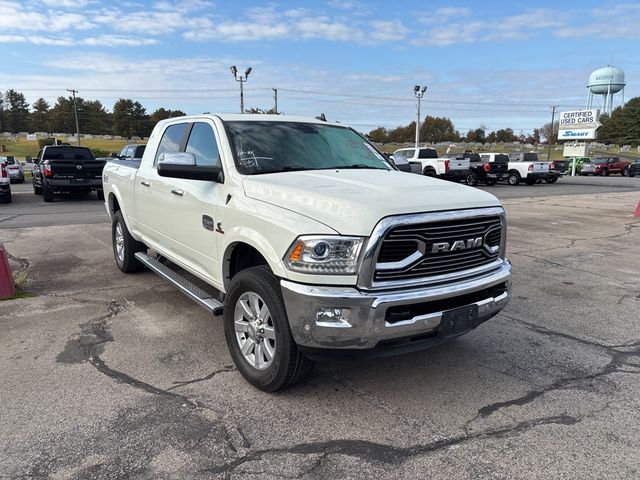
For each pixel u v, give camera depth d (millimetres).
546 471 2811
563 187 28219
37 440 3027
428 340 3377
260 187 3732
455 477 2756
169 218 4965
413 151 29703
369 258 3066
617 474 2787
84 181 16703
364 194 3375
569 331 4988
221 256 4023
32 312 5262
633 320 5336
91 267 7180
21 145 91188
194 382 3789
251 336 3707
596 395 3689
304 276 3156
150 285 6254
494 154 32688
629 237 10539
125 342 4504
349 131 5328
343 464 2859
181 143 5039
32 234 9875
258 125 4641
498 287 3812
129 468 2793
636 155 86812
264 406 3463
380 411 3424
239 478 2729
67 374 3879
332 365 4129
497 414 3408
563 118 50844
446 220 3305
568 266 7801
